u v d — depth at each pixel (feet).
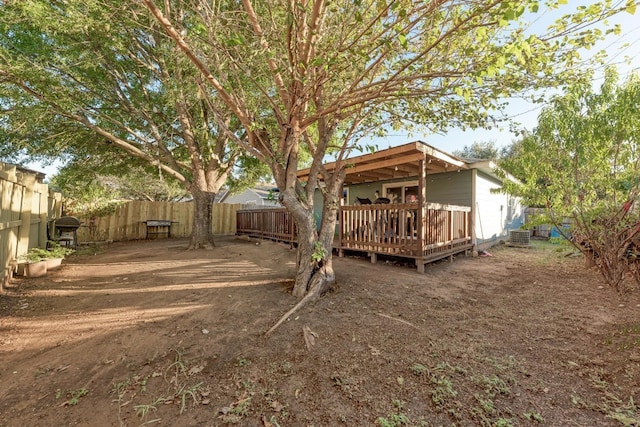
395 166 24.48
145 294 13.16
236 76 10.76
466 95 8.40
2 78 16.44
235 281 15.11
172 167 27.25
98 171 28.68
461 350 8.33
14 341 8.91
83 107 20.62
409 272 17.52
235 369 7.52
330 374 7.25
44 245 20.80
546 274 17.69
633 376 6.78
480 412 5.83
